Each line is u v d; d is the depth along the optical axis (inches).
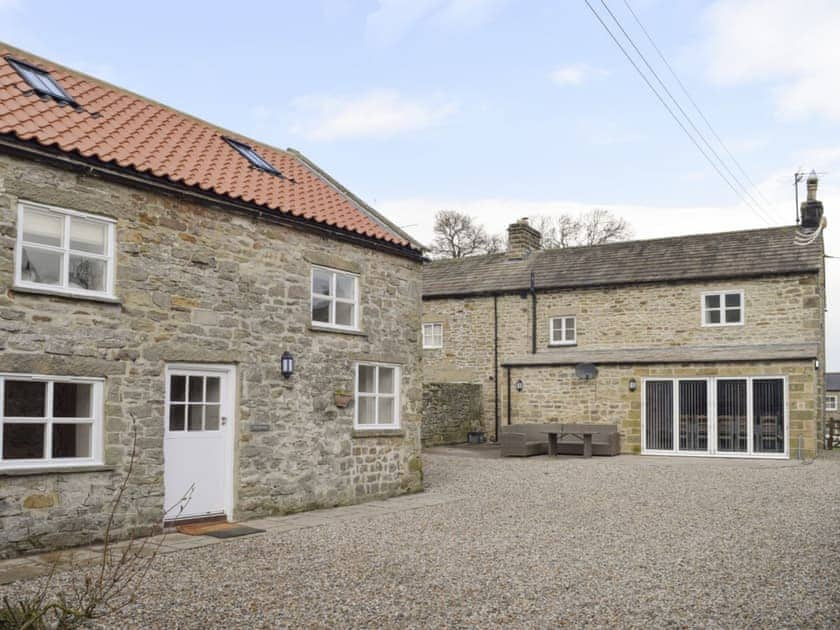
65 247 346.9
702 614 251.1
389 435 527.2
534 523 420.8
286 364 448.1
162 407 382.0
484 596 272.2
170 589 275.6
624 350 917.8
